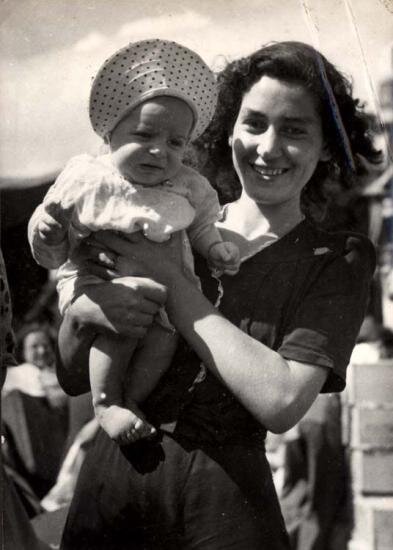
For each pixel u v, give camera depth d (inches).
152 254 101.1
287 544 101.8
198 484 98.5
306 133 104.3
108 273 102.1
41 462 139.5
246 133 105.3
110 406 100.7
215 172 114.5
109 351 101.1
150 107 100.8
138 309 99.0
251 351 96.3
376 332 143.6
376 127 117.9
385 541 132.0
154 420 101.0
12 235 132.2
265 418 96.0
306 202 116.5
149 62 101.3
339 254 102.2
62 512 128.0
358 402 135.4
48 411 141.6
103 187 101.5
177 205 102.3
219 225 107.3
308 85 104.2
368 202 136.3
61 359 105.5
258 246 103.4
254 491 99.3
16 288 136.9
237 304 101.1
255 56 105.3
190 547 98.7
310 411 134.5
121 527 100.7
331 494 134.1
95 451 104.4
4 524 107.7
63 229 102.2
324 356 97.5
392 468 135.0
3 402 140.9
